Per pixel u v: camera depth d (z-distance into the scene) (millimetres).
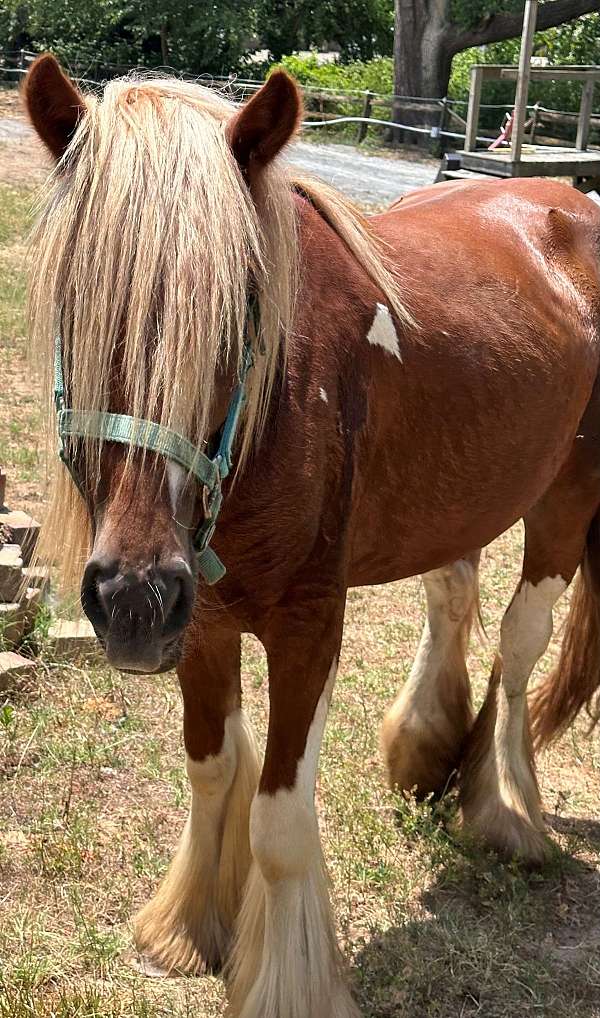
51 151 2035
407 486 2609
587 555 3342
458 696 3510
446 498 2705
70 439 1967
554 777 3709
